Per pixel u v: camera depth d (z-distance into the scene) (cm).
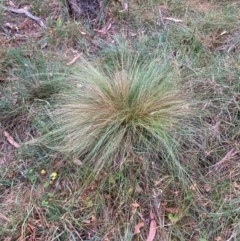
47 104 123
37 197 107
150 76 120
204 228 103
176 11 163
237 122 122
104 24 157
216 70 134
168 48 144
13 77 132
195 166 112
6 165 113
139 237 102
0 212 104
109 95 117
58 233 101
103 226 103
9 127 122
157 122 112
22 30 152
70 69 132
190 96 124
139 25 155
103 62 137
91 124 111
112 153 109
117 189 107
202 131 118
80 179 110
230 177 111
